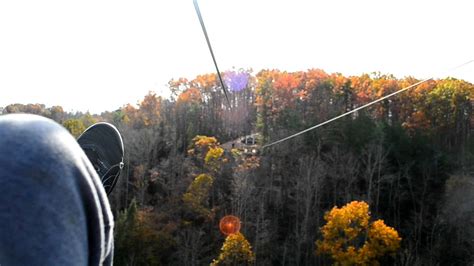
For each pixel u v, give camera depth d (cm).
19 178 76
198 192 3959
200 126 6278
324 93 5925
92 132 217
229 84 6688
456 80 5647
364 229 3253
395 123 5241
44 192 78
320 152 4694
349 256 3112
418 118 5391
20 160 77
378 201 4175
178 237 3569
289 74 6688
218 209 3984
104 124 219
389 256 3697
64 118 5772
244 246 3172
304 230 3700
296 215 3928
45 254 75
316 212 3959
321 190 4188
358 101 5956
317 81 6103
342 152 4547
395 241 3083
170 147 5009
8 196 75
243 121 6341
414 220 3966
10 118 83
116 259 3319
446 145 5141
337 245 3175
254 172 4269
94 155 209
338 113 5222
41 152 80
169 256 3500
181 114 6303
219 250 3684
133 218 3459
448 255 3612
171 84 6938
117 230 3409
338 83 6100
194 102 6481
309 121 5150
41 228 76
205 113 6506
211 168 4344
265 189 4244
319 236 3822
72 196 82
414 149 4491
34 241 75
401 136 4562
